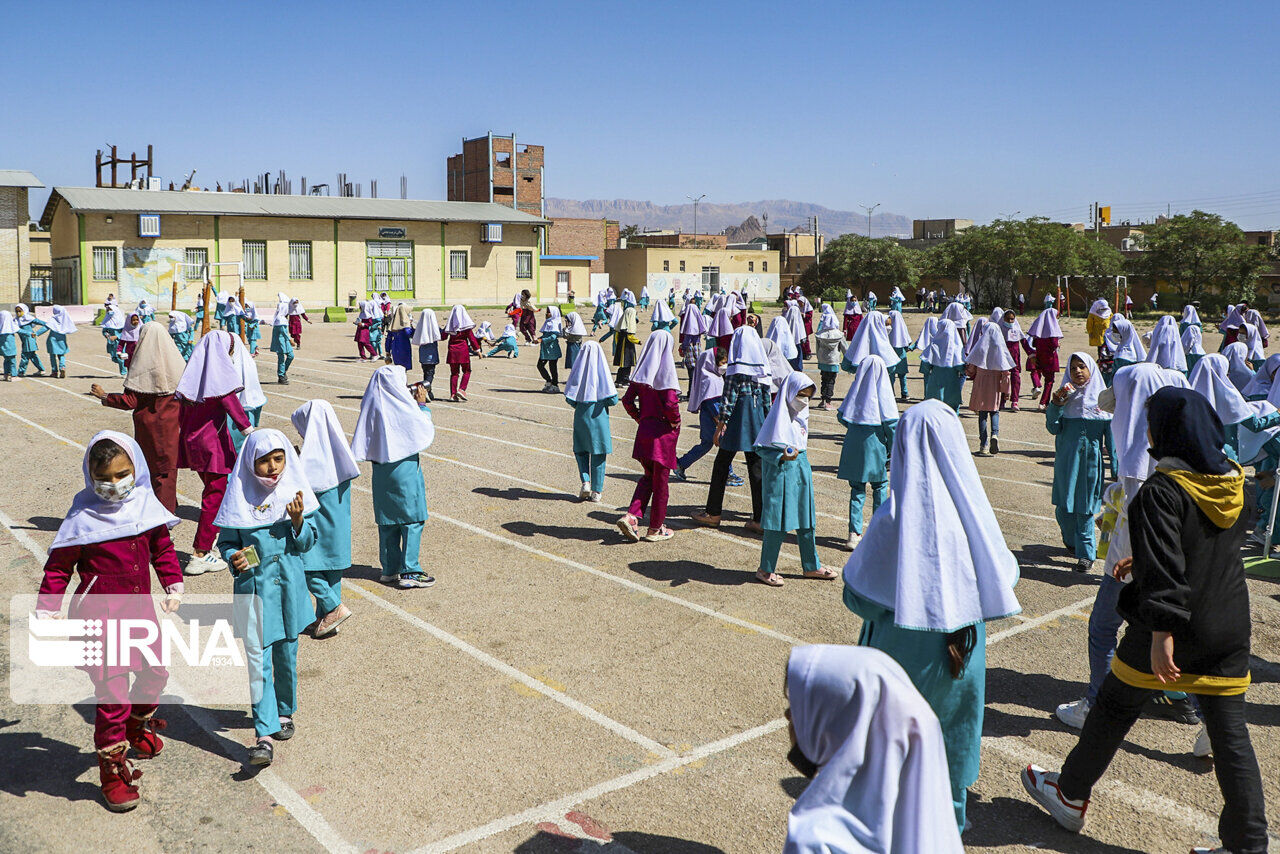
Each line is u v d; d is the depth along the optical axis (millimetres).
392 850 4582
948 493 4055
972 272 72875
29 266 50906
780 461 8344
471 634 7352
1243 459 9312
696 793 5094
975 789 5172
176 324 24859
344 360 29641
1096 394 8750
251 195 55688
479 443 15438
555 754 5512
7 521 10438
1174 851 4617
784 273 104875
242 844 4645
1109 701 4527
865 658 2553
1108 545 5797
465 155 82438
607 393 11242
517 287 62094
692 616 7758
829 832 2447
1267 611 7961
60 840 4668
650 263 85188
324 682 6480
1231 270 62062
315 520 7047
